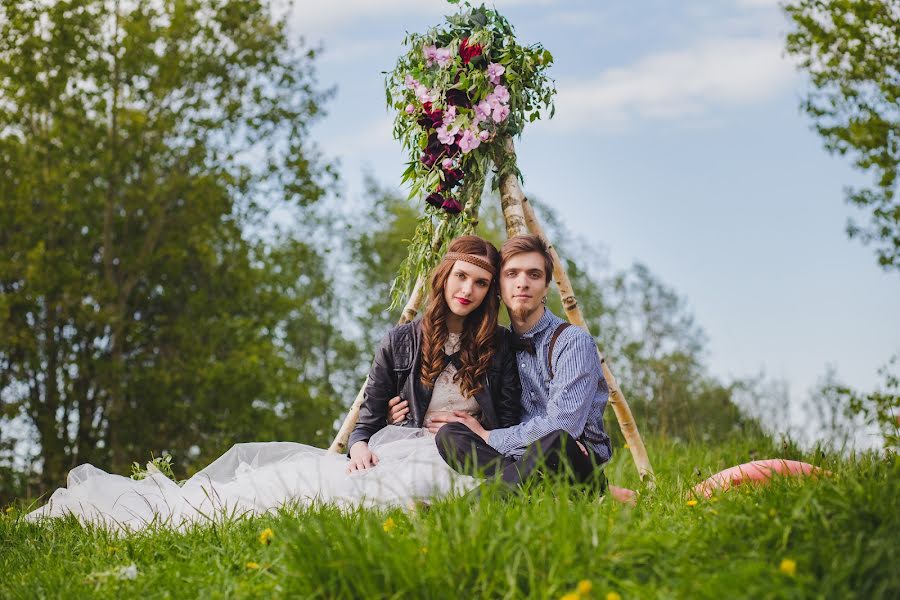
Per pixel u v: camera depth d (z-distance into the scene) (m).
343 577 2.61
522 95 5.29
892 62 12.30
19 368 17.22
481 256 4.34
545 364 4.29
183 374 17.81
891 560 2.45
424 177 5.38
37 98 17.48
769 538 2.73
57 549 3.95
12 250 17.59
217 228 18.97
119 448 17.56
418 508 3.25
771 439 6.66
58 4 17.62
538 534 2.69
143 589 3.03
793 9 12.75
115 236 18.95
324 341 30.56
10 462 17.41
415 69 5.27
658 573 2.59
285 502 4.13
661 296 21.72
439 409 4.48
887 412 7.82
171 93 18.69
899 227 12.34
